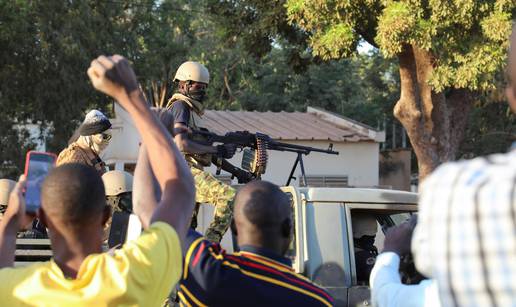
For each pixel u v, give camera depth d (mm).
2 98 24062
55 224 2170
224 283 2570
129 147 18266
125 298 2082
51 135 25547
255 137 6137
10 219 2373
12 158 24734
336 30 12836
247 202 2648
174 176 2277
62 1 23672
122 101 2170
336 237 4754
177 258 2195
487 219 1589
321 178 17500
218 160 6039
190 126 5777
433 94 13727
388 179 23562
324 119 19188
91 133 5809
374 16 12992
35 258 4414
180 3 30547
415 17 12102
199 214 6719
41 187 2215
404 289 2416
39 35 23281
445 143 13914
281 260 2654
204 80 5777
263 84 33125
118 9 26438
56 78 23938
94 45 24719
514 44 1719
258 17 16094
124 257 2115
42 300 2105
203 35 34281
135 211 2566
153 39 28656
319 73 32750
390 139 40156
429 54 13195
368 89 35344
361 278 5094
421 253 1796
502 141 26578
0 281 2174
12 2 22516
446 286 1653
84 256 2186
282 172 17156
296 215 4711
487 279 1577
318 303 2629
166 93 29000
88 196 2168
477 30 12484
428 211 1722
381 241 5402
